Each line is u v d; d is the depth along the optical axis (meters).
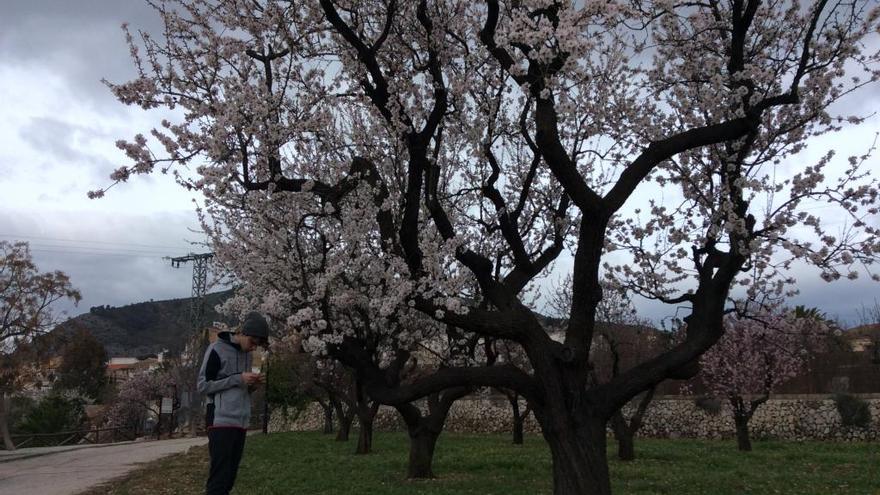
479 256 8.64
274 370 34.12
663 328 23.19
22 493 12.11
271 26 9.02
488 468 14.83
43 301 33.78
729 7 9.21
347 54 9.84
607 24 7.84
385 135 10.50
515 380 8.04
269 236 10.50
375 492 11.32
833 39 8.30
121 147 7.73
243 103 7.98
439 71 9.29
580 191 7.86
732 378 20.02
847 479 12.58
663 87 10.08
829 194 8.88
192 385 46.94
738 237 8.04
